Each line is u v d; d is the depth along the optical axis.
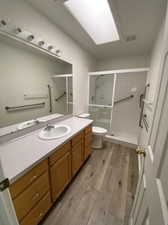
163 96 0.58
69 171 1.45
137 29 1.62
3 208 0.50
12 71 1.18
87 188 1.51
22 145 1.14
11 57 1.15
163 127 0.52
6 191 0.51
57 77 1.81
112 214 1.20
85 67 2.58
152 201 0.52
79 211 1.22
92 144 2.56
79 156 1.71
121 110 3.14
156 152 0.57
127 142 2.66
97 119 3.04
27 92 1.38
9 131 1.22
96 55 2.83
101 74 2.73
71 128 1.66
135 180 1.66
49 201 1.12
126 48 2.35
